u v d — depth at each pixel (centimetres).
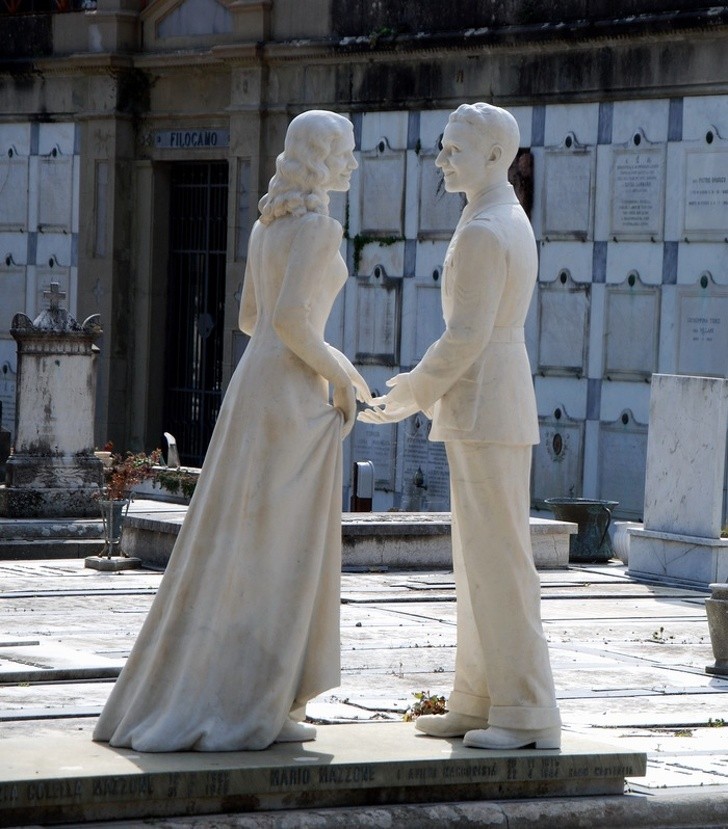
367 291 3212
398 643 1602
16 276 3881
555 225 2906
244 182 3428
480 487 944
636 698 1364
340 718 1195
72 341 2456
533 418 959
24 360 2447
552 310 2911
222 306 3616
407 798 898
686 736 1202
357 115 3228
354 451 3173
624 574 2220
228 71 3506
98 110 3694
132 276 3716
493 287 945
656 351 2770
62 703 1234
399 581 2072
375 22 3192
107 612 1753
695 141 2716
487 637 944
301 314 922
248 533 913
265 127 3388
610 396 2834
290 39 3341
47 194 3816
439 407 962
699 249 2716
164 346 3716
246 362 939
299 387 929
